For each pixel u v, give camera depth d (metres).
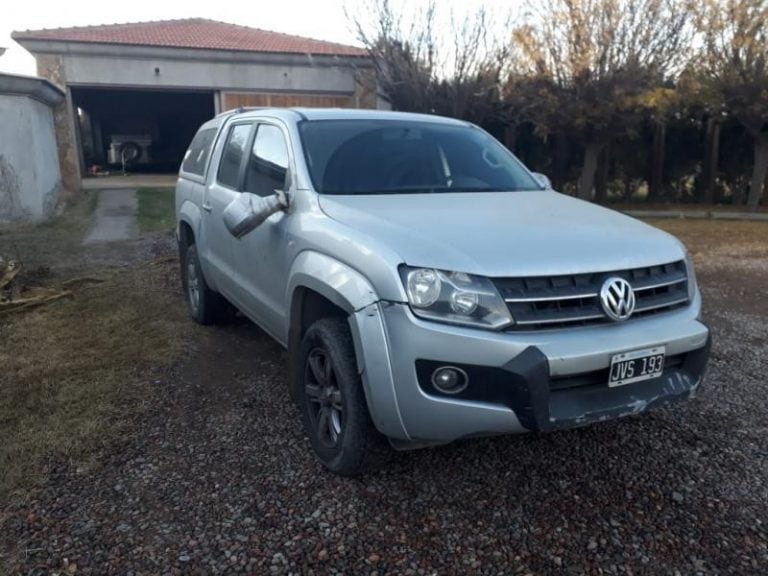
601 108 14.49
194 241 5.72
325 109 4.49
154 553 2.65
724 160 17.58
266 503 3.00
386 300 2.74
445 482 3.17
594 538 2.76
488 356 2.62
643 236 3.27
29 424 3.74
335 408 3.21
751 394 4.23
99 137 29.17
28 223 11.68
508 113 16.47
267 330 4.13
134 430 3.69
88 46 17.55
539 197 4.04
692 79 14.74
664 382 3.01
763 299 6.81
